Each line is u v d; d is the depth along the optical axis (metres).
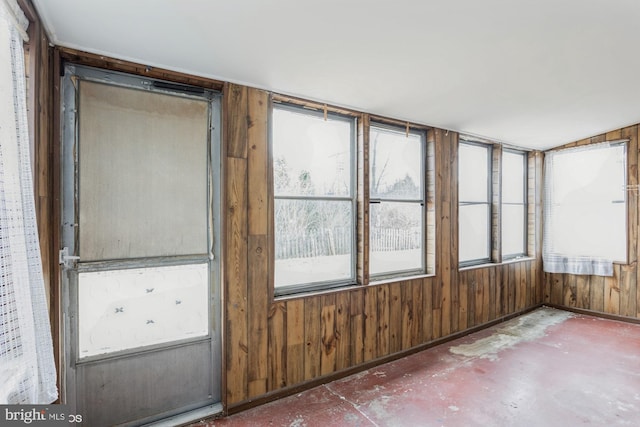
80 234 1.83
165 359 2.07
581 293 4.43
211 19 1.58
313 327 2.55
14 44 1.18
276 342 2.38
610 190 4.14
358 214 2.88
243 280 2.26
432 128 3.38
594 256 4.26
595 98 2.97
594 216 4.26
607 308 4.21
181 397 2.12
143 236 2.01
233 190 2.22
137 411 1.99
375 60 2.06
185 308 2.14
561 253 4.51
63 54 1.75
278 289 2.51
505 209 4.44
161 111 2.07
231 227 2.21
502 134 3.84
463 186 3.85
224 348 2.18
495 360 3.00
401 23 1.72
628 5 1.70
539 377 2.67
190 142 2.16
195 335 2.17
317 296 2.58
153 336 2.04
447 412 2.20
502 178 4.37
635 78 2.58
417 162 3.38
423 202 3.41
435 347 3.33
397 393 2.44
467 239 3.88
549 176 4.61
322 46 1.88
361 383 2.60
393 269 3.20
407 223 3.29
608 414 2.17
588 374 2.72
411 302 3.17
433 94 2.63
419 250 3.39
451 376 2.70
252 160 2.31
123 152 1.95
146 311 2.02
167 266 2.08
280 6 1.52
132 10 1.48
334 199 2.79
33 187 1.38
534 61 2.23
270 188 2.39
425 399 2.36
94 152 1.87
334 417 2.15
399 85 2.43
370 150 3.04
